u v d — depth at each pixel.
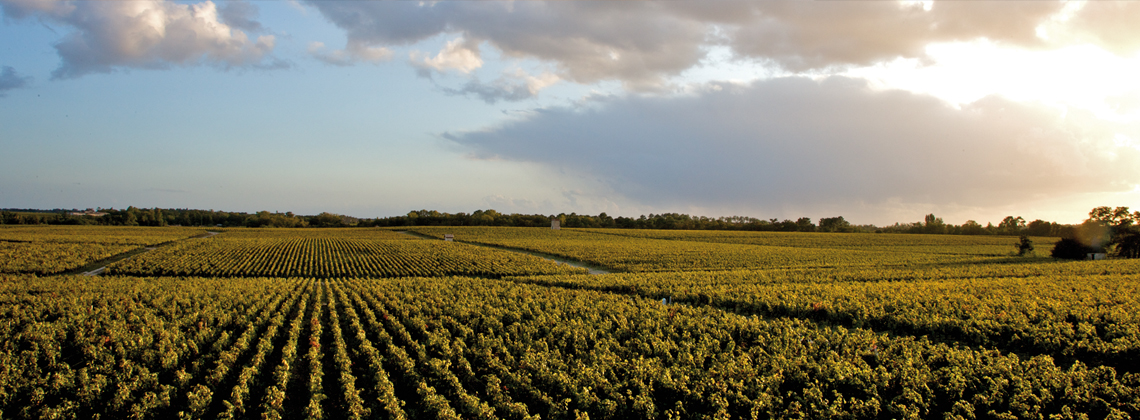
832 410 11.68
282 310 24.25
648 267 52.84
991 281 36.16
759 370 14.95
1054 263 53.94
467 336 19.67
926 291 30.88
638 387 13.49
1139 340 18.05
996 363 14.43
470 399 12.55
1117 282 34.72
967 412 11.64
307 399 14.01
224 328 21.52
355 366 16.59
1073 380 13.30
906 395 12.27
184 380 13.88
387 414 12.80
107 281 35.19
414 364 15.62
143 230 119.38
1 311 22.92
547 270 48.25
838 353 17.31
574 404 13.01
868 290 31.70
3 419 12.45
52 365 15.84
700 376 13.98
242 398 12.99
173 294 28.67
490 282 36.56
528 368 14.93
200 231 132.25
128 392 12.74
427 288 32.97
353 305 27.28
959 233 160.50
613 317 22.20
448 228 143.88
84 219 155.25
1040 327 20.19
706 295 30.78
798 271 46.22
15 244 65.06
